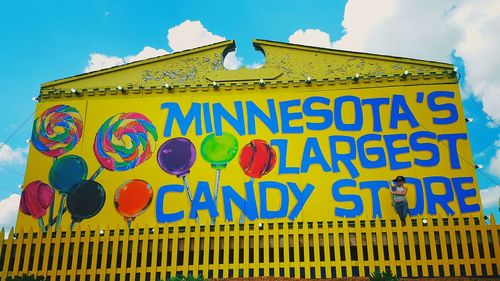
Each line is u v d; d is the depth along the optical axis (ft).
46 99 76.95
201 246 62.64
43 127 75.15
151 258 62.03
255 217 66.85
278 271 60.70
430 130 69.41
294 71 75.15
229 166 70.13
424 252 59.67
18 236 63.93
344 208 66.23
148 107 74.74
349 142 69.87
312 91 73.20
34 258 62.64
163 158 71.51
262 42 77.41
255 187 68.59
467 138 68.54
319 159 69.31
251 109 73.05
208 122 73.05
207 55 77.97
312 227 64.34
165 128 73.31
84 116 75.10
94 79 77.92
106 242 63.05
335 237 61.41
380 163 68.33
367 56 74.90
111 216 68.59
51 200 70.33
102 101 75.77
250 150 70.74
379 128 70.28
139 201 69.15
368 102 71.82
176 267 61.36
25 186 71.51
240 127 72.33
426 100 71.00
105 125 74.18
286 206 67.10
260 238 62.90
